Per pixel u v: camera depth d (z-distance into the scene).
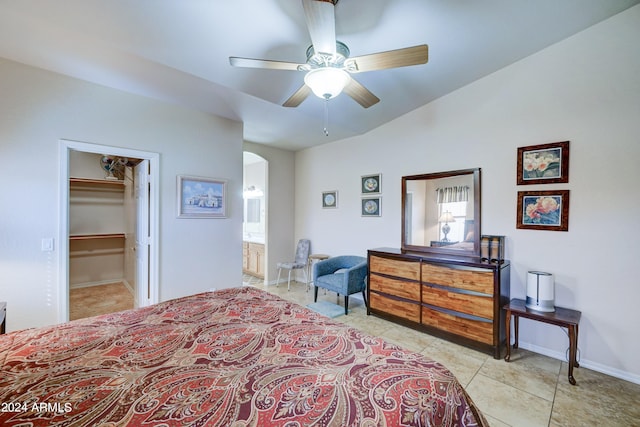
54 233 2.40
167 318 1.65
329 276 3.84
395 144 3.72
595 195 2.28
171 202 3.10
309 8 1.26
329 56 1.63
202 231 3.34
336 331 1.48
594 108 2.28
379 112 3.47
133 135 2.82
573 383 2.10
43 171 2.36
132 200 3.84
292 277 5.37
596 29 2.25
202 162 3.32
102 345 1.31
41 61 2.24
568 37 2.37
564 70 2.40
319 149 4.87
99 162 4.59
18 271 2.26
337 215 4.55
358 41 2.13
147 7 1.66
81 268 4.57
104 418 0.84
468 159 3.00
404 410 0.90
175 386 1.00
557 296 2.46
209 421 0.83
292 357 1.21
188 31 1.88
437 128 3.27
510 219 2.72
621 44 2.15
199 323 1.58
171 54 2.12
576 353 2.26
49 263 2.38
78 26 1.80
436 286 2.84
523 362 2.41
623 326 2.17
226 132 3.52
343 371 1.10
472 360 2.44
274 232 5.11
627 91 2.14
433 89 3.04
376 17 1.90
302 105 3.15
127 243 4.40
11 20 1.73
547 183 2.50
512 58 2.60
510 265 2.71
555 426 1.70
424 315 2.94
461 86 3.03
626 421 1.73
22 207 2.27
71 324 1.56
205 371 1.09
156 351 1.25
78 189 4.50
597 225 2.27
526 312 2.30
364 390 0.98
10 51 2.10
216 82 2.53
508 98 2.72
